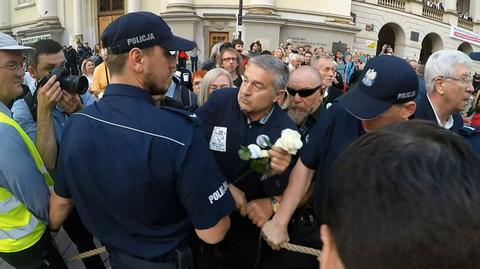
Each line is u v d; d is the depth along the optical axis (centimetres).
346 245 58
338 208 61
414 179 56
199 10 1981
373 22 2344
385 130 66
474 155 60
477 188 55
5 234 176
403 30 2497
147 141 144
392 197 56
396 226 54
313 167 194
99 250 216
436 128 66
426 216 53
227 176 213
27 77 356
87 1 2317
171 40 156
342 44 2059
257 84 199
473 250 53
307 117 264
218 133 214
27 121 222
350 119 183
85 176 149
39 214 177
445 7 2794
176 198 154
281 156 180
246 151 181
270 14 1911
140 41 149
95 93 508
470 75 219
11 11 2780
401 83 164
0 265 253
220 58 493
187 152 147
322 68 423
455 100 219
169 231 157
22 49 186
